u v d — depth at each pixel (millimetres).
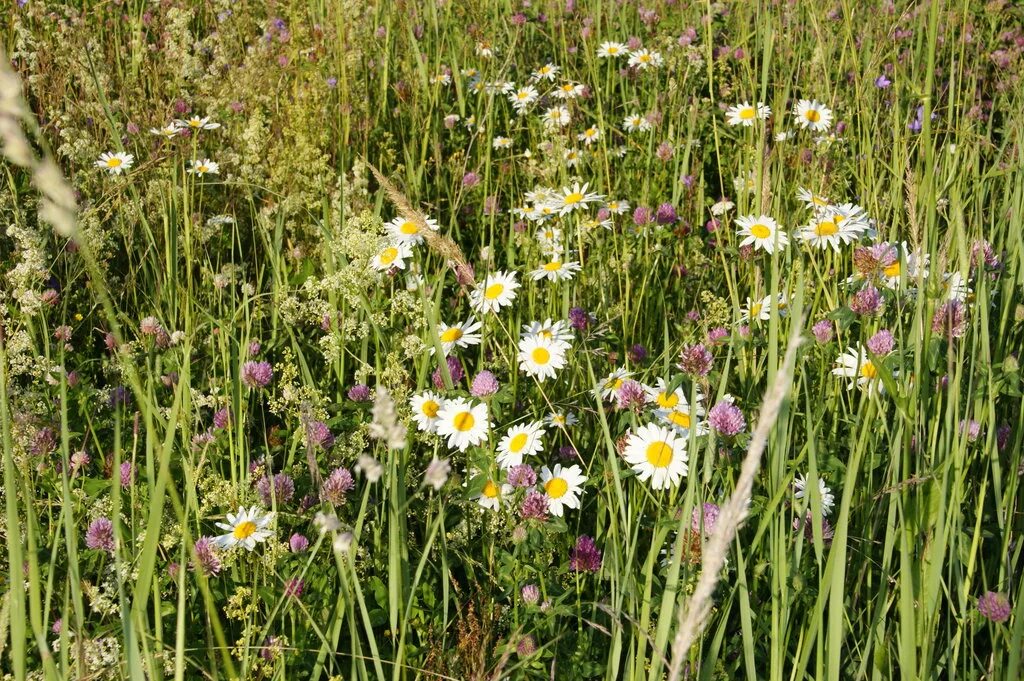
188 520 1087
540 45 2205
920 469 1002
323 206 1505
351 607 960
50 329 1367
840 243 1349
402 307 1276
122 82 1709
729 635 1044
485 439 1146
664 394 1130
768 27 1637
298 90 1710
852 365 1138
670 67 1818
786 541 1024
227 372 1234
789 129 1646
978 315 1085
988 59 1937
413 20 2084
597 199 1438
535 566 1046
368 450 1179
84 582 1047
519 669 990
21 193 1520
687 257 1479
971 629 994
